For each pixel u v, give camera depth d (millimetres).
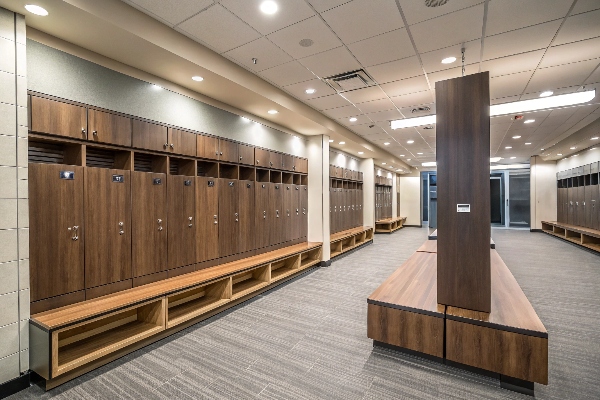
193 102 3980
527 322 2346
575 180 10352
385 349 2859
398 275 3805
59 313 2467
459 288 2682
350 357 2723
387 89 4570
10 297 2227
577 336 3121
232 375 2443
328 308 3992
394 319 2766
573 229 9227
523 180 15625
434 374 2449
